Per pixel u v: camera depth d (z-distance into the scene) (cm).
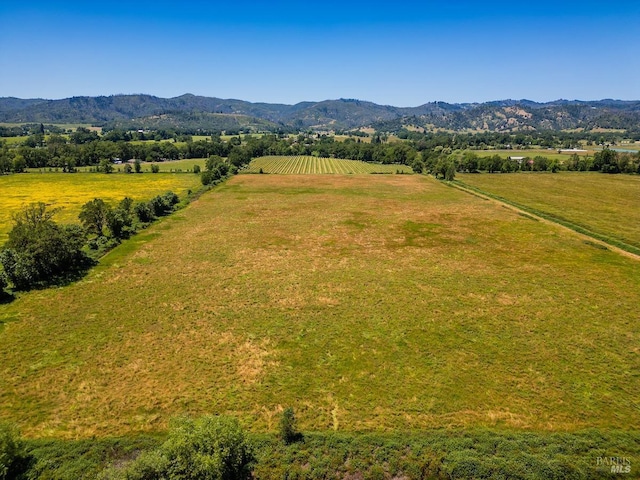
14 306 3416
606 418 2209
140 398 2317
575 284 4041
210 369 2602
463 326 3183
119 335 2984
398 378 2536
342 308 3472
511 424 2155
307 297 3688
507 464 1858
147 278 4091
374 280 4112
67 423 2114
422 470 1858
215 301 3581
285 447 1964
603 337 3036
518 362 2712
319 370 2609
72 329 3053
